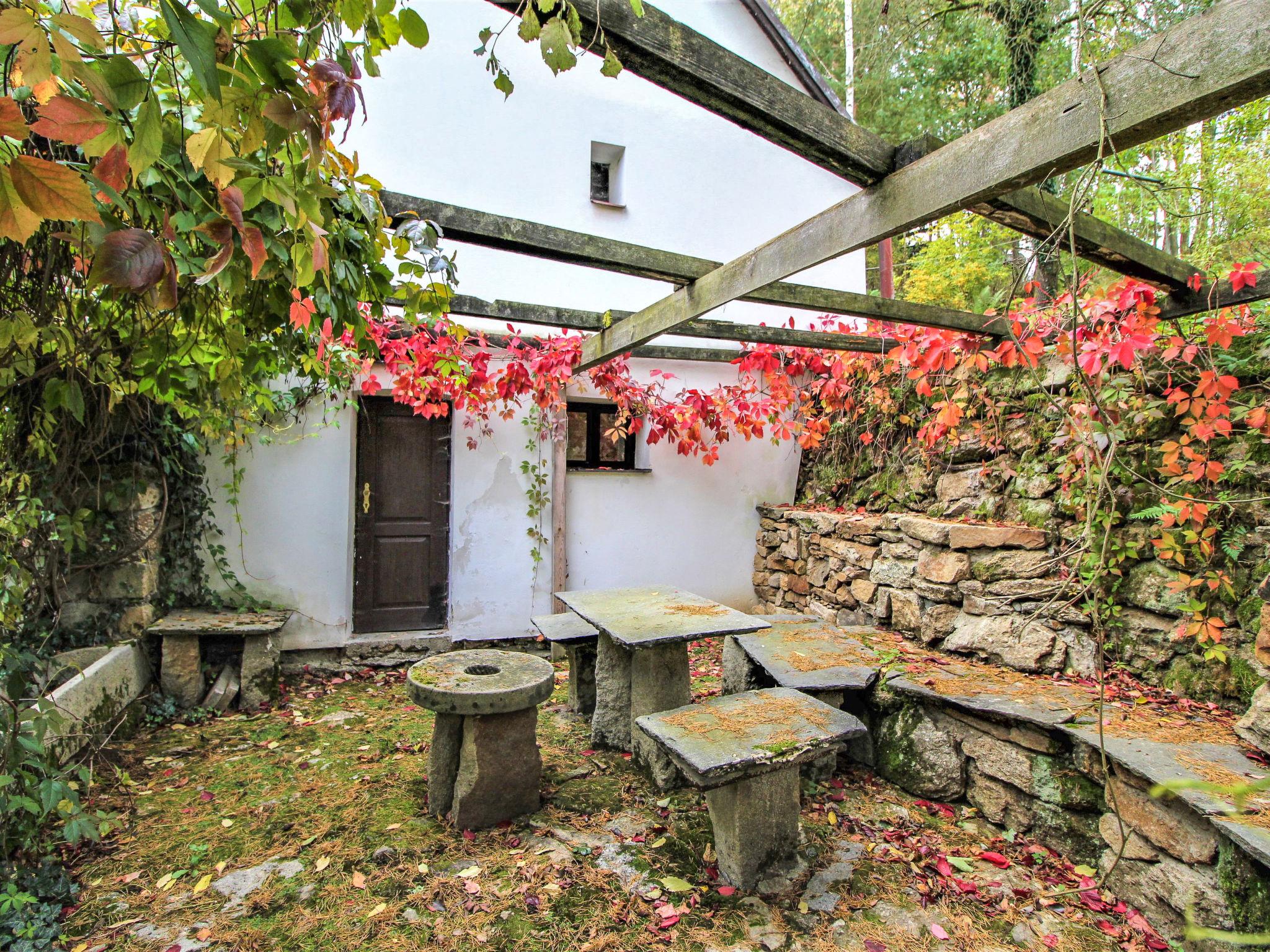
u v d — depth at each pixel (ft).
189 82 3.46
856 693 9.60
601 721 10.27
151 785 8.86
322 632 13.75
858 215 5.67
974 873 6.95
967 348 9.40
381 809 8.29
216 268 2.79
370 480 14.51
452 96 14.43
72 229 3.84
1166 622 8.46
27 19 2.08
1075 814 7.05
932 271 24.29
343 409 13.87
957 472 12.42
